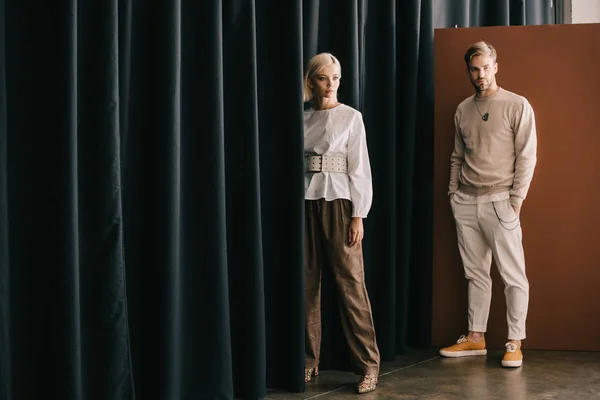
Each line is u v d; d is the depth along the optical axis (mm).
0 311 3008
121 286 3318
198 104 3650
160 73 3471
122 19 3424
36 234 3164
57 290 3150
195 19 3646
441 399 3768
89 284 3289
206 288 3656
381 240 4586
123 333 3330
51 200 3162
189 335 3646
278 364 4070
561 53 4574
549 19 5680
